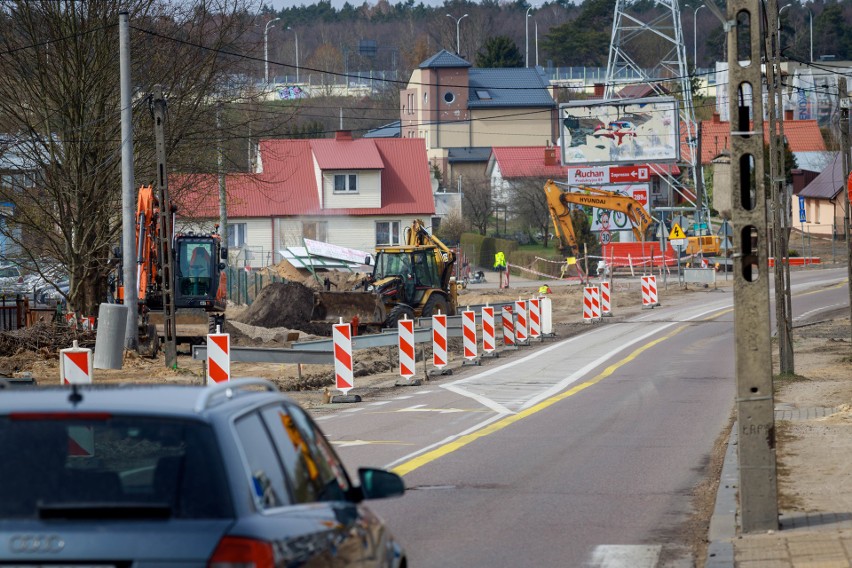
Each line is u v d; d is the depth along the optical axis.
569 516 28.78
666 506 29.98
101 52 92.25
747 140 25.05
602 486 32.97
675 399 54.50
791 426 42.19
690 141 199.38
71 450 11.88
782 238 63.06
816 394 53.72
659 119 195.62
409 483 33.59
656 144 195.88
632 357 77.19
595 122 197.25
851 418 43.50
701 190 196.50
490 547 25.39
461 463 37.12
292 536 11.13
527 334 88.75
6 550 10.02
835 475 32.03
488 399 56.34
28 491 10.75
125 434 11.02
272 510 11.39
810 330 96.12
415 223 108.62
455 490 32.44
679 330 98.62
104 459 12.76
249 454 11.47
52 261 97.69
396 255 103.00
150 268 84.62
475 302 139.62
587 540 26.09
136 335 73.06
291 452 12.91
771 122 61.44
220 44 100.69
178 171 100.75
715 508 28.44
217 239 89.50
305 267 156.25
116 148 93.56
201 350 56.31
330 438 42.94
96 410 11.04
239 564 10.16
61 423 11.07
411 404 54.62
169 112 97.44
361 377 68.81
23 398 11.56
